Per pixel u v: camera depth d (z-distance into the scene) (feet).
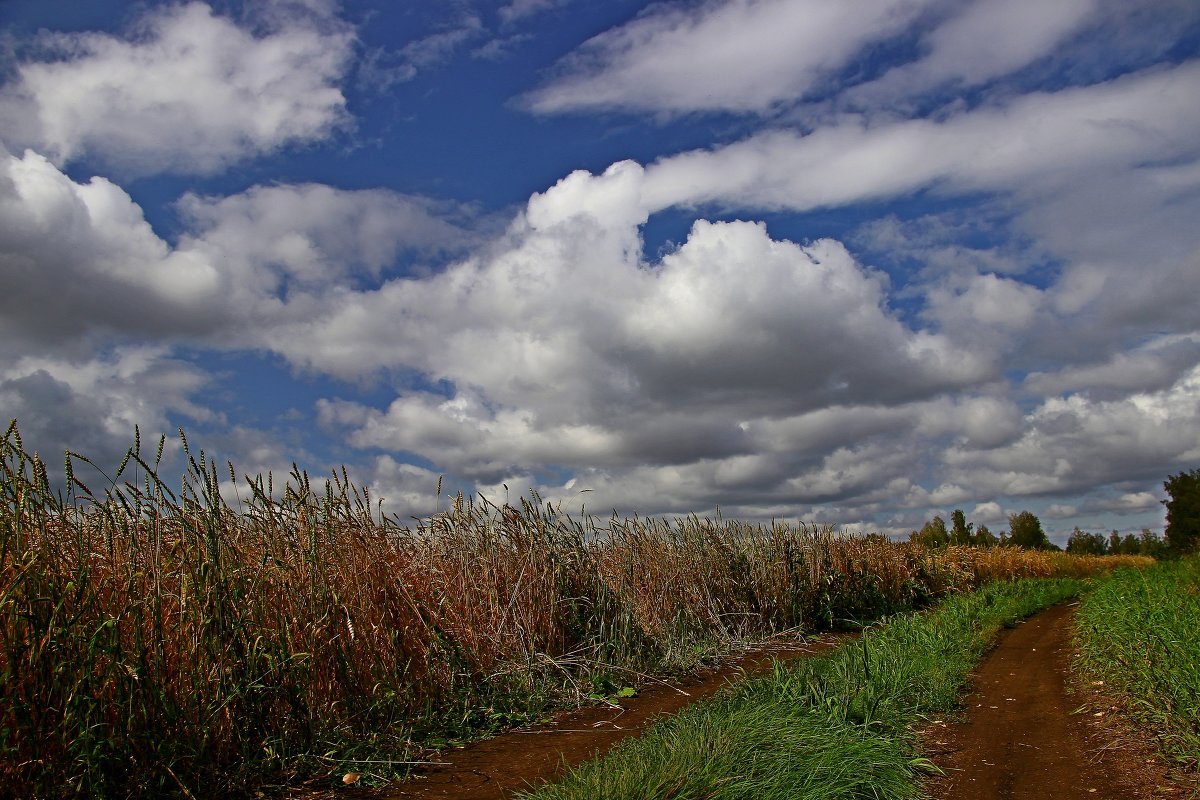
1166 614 32.53
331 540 23.47
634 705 26.27
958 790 17.85
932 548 82.38
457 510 30.53
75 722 15.05
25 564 15.52
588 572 33.17
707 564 43.34
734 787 14.70
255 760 17.72
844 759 17.06
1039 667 33.83
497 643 26.96
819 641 42.60
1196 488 135.23
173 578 18.81
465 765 19.48
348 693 20.85
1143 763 18.89
